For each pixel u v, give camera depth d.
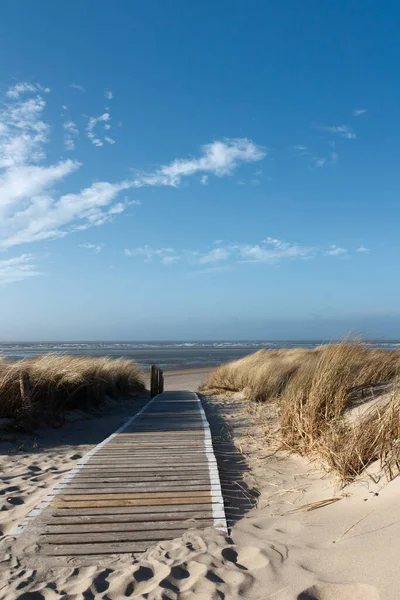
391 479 3.63
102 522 3.85
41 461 6.54
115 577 2.96
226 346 96.88
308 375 7.89
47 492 5.01
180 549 3.28
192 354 58.03
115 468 5.44
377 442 4.28
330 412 5.89
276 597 2.57
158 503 4.26
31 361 9.88
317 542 3.20
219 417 10.05
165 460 5.82
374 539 2.95
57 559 3.26
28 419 8.19
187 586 2.79
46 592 2.80
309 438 5.71
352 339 8.92
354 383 7.25
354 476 4.15
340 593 2.54
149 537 3.57
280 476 5.10
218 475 5.13
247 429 8.20
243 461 5.94
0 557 3.29
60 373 9.72
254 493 4.66
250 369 15.38
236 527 3.74
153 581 2.86
